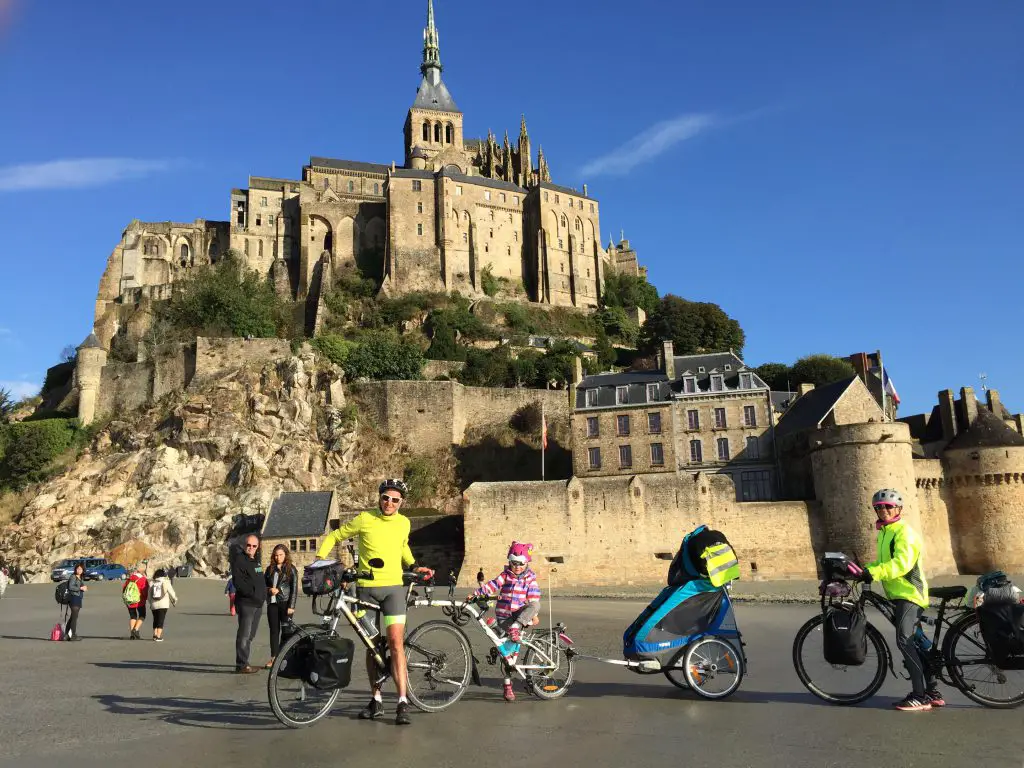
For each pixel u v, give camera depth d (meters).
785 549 54.12
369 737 9.56
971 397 59.59
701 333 120.69
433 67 165.38
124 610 35.72
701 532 12.36
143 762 8.54
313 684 10.03
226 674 15.38
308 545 59.84
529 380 97.25
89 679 14.68
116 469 75.94
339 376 84.06
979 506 55.66
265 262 130.25
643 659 12.30
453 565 62.94
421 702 11.09
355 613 10.72
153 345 94.25
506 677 11.87
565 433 82.00
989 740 9.02
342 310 118.44
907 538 10.80
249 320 106.69
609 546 55.03
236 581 15.76
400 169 139.75
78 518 71.88
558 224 136.75
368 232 133.88
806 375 97.94
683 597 12.20
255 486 72.25
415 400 82.38
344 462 77.69
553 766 8.23
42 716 11.00
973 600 10.80
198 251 130.12
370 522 10.70
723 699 11.78
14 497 79.81
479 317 119.38
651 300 143.38
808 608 39.16
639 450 66.75
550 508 55.94
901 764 8.16
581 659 17.23
